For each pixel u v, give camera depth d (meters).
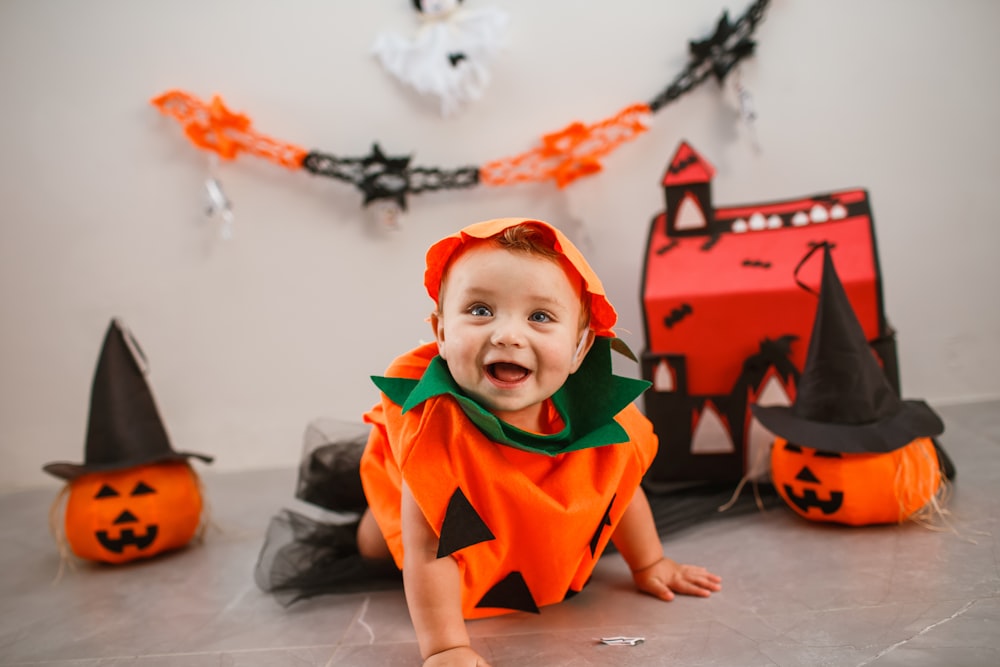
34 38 2.30
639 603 1.25
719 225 1.92
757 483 1.80
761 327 1.76
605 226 2.33
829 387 1.50
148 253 2.36
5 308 2.36
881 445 1.43
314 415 2.40
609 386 1.14
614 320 1.12
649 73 2.29
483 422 1.04
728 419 1.79
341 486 1.58
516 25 2.30
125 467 1.60
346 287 2.38
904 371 2.29
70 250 2.35
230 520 1.89
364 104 2.33
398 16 2.30
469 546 1.04
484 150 2.33
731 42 2.25
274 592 1.42
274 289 2.38
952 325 2.28
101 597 1.45
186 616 1.34
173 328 2.38
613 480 1.12
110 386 1.65
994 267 2.26
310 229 2.37
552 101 2.31
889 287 2.28
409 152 2.34
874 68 2.25
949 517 1.47
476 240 1.06
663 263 1.88
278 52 2.32
